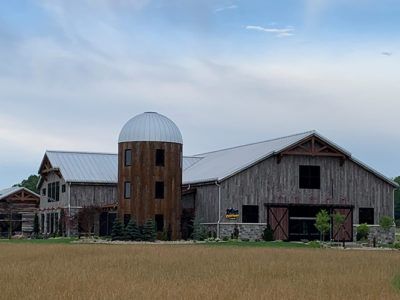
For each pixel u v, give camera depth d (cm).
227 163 7362
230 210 6725
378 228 7131
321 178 7031
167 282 2422
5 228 8419
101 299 1973
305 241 6669
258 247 5369
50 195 8181
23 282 2378
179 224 6950
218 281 2472
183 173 7981
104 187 7681
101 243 5894
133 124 6975
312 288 2288
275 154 6862
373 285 2392
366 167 7131
